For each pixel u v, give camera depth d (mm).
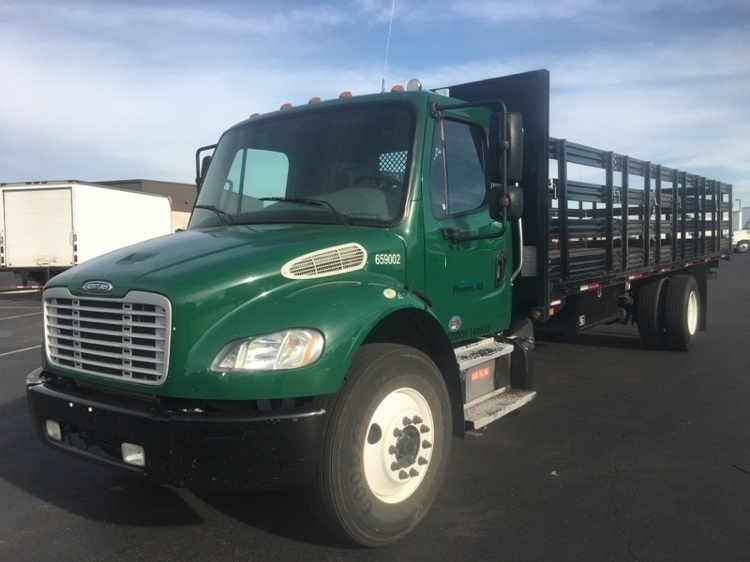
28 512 4375
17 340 12125
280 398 3293
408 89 4820
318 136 4676
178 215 35469
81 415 3580
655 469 4895
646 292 9203
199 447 3223
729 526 3965
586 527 3986
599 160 7020
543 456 5199
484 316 5062
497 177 4477
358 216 4312
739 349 9516
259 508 4355
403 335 4246
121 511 4359
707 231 11266
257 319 3350
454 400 4391
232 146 5113
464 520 4105
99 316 3658
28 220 19875
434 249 4422
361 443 3541
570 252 6387
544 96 5562
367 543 3662
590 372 8133
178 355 3297
